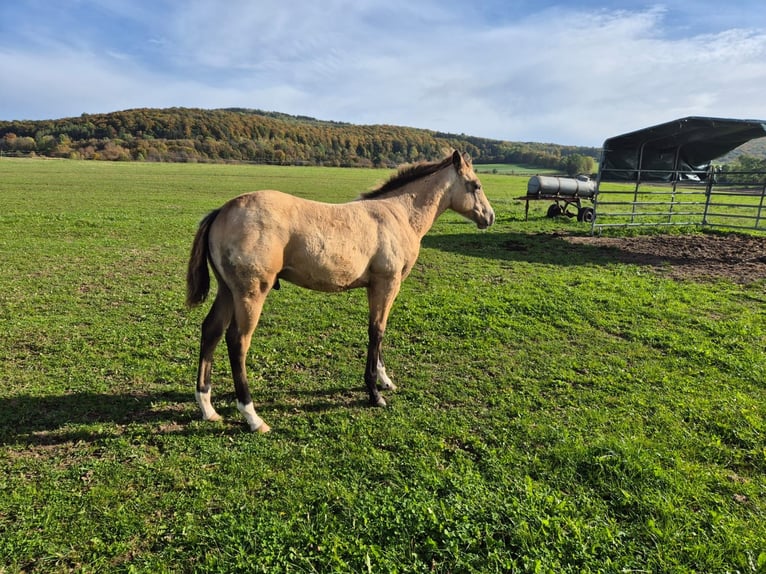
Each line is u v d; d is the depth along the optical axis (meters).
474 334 6.36
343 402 4.55
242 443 3.77
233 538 2.67
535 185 17.55
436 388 4.86
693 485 3.25
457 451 3.69
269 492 3.17
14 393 4.40
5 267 8.97
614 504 3.04
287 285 8.56
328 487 3.20
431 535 2.68
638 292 8.28
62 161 60.72
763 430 3.99
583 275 9.74
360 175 53.28
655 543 2.67
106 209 18.11
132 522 2.86
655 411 4.36
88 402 4.32
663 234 15.16
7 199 19.66
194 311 7.04
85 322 6.36
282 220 3.81
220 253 3.75
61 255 10.19
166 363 5.23
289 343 5.99
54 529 2.78
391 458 3.60
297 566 2.48
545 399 4.62
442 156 5.71
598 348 5.96
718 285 8.99
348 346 5.94
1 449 3.55
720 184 15.94
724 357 5.51
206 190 28.03
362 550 2.56
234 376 3.96
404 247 4.66
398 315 7.05
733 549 2.65
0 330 5.90
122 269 9.31
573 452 3.57
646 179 16.34
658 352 5.84
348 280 4.28
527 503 2.92
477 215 5.52
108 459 3.51
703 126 13.55
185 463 3.48
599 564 2.50
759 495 3.21
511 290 8.45
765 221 18.83
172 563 2.58
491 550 2.57
